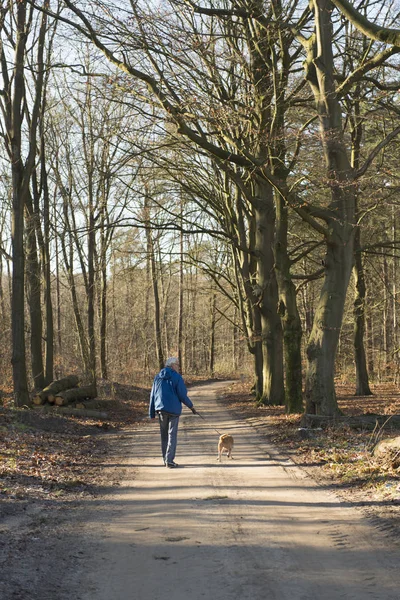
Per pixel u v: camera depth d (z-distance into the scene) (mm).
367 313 29891
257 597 3963
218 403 27297
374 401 22750
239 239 22969
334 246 14773
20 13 17109
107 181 24953
